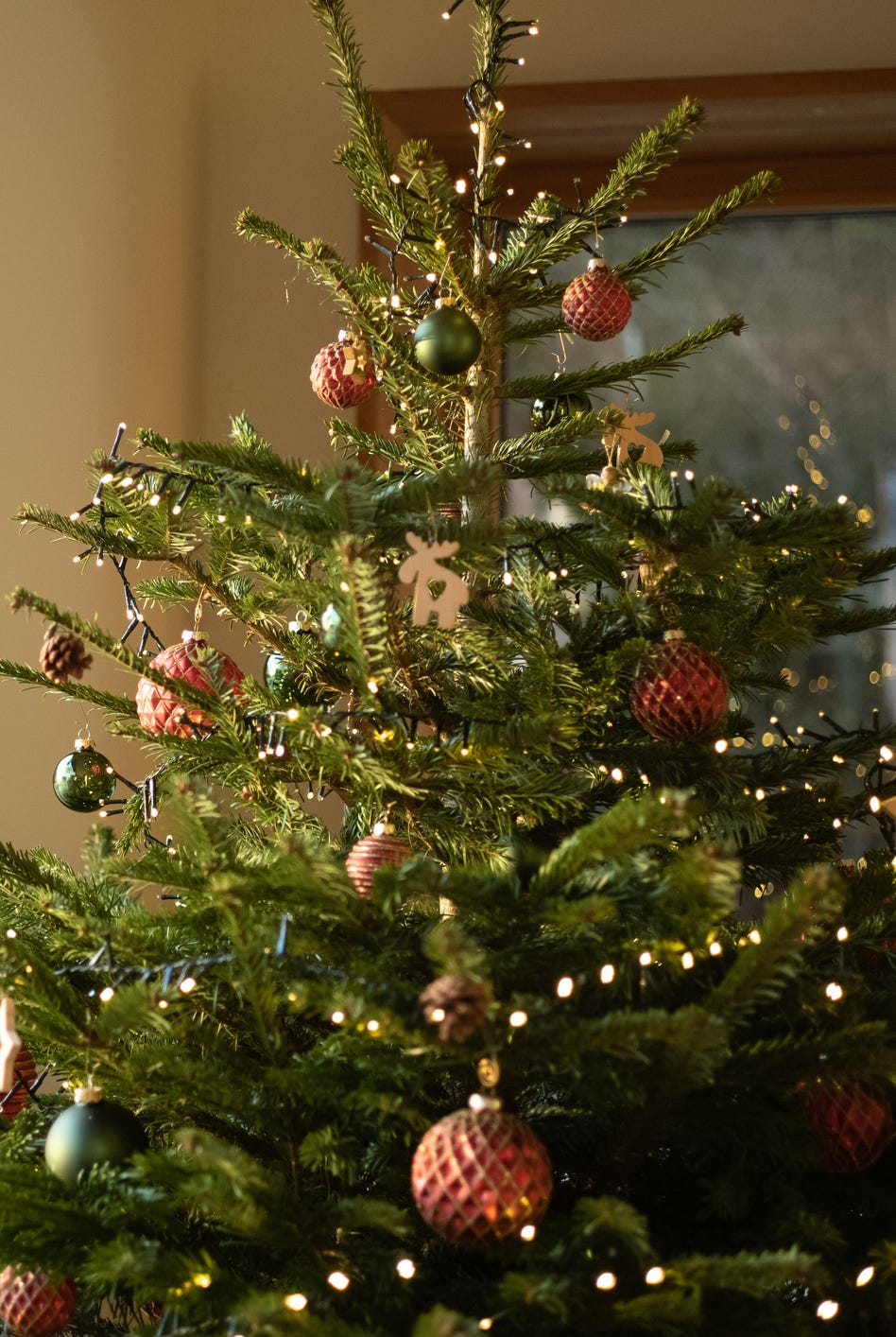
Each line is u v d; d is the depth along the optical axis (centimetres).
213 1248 188
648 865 184
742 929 204
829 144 302
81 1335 202
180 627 286
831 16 293
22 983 186
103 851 203
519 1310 176
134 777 267
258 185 299
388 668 195
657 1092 180
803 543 196
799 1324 179
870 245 306
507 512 298
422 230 216
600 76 296
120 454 270
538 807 199
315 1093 182
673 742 202
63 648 197
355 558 185
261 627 214
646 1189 191
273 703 205
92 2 265
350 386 217
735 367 307
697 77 292
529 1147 173
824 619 218
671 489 209
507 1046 177
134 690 270
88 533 210
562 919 178
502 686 205
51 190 256
